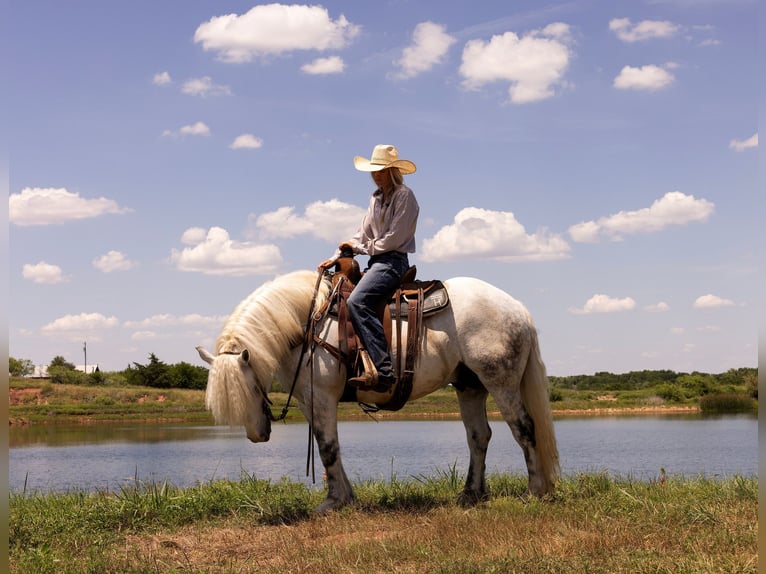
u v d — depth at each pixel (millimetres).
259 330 6348
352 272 6676
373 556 4836
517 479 8141
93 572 4785
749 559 4250
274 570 4645
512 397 6547
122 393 52219
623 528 5234
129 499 6922
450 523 5562
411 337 6414
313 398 6461
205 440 26000
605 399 51812
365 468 15016
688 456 17297
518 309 6656
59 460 19203
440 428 31016
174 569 4723
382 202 6723
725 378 57031
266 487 7613
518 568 4359
